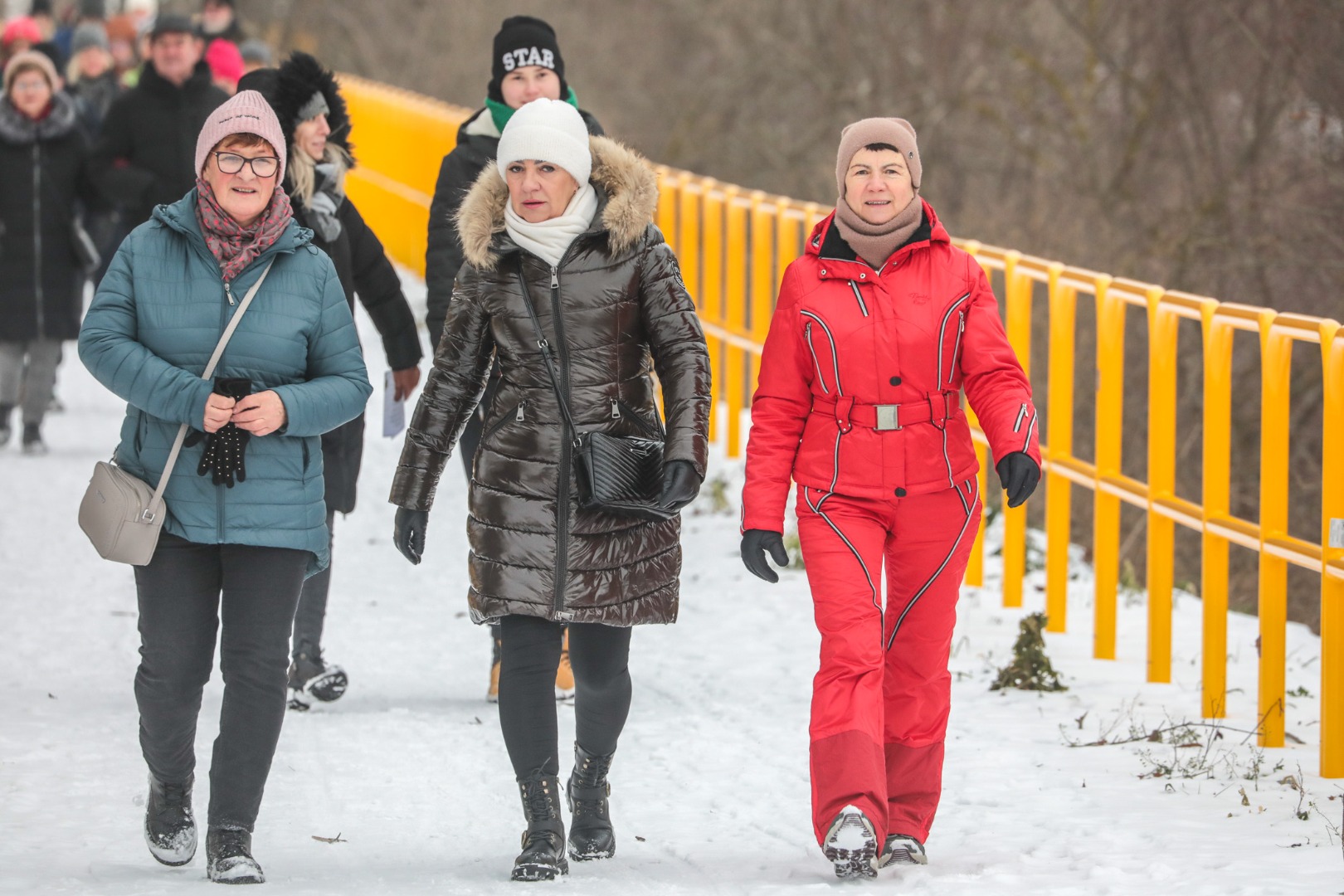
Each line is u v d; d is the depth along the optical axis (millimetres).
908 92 69750
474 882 15258
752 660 24844
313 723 21531
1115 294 25391
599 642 15992
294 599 15578
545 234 15766
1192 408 48531
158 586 15375
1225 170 54500
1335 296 49281
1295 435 45938
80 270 39625
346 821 17703
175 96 34531
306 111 21031
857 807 14906
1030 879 14945
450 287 21922
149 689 15422
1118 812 17422
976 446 30062
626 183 15852
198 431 15250
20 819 17297
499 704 15805
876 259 15641
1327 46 49781
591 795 16328
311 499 15648
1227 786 18484
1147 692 23172
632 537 15875
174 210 15703
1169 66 56406
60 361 40219
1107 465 25406
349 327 16047
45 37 67750
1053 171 61688
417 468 16297
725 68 82875
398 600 28938
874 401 15578
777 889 14836
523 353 15875
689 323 15977
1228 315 21766
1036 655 23297
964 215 63000
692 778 19250
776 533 15664
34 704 22250
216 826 15125
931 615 15852
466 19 103250
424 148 64938
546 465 15766
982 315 15602
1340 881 14477
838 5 73500
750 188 81125
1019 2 67562
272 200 15828
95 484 15133
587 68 90000
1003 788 18500
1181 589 32750
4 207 38938
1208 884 14555
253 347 15547
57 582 29484
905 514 15664
